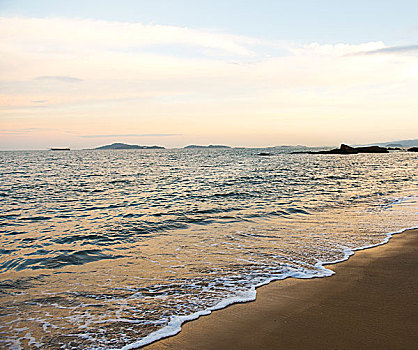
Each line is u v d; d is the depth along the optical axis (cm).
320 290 530
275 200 1544
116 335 406
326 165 4828
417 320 421
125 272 636
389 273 605
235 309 469
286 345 372
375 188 2031
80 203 1584
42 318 453
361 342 372
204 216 1182
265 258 706
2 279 607
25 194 1933
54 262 710
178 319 443
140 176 3152
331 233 926
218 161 6425
